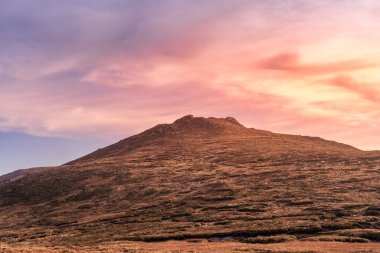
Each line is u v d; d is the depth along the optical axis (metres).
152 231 68.25
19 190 139.50
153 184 117.50
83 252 46.25
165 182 118.56
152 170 137.00
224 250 46.78
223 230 62.41
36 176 154.88
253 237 57.16
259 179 106.81
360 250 42.84
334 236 53.59
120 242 60.72
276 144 180.25
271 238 54.72
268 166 127.62
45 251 46.72
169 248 50.66
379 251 41.75
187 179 118.69
